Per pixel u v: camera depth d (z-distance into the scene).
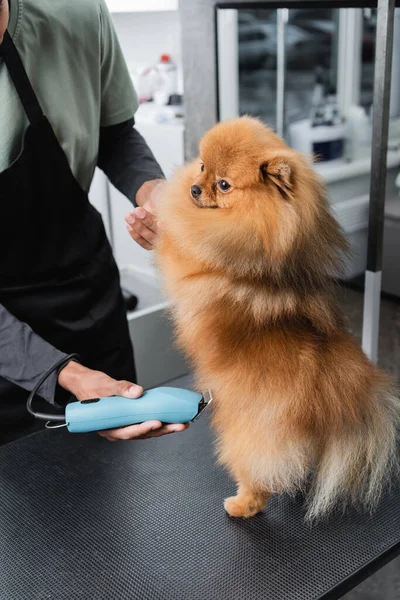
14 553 0.94
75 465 1.15
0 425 1.37
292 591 0.85
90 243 1.38
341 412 0.93
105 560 0.92
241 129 0.96
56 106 1.22
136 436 0.94
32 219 1.25
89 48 1.25
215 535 0.96
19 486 1.09
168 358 2.03
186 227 0.96
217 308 0.95
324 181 0.96
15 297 1.30
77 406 0.93
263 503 1.00
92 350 1.44
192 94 1.64
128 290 2.31
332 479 0.94
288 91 2.83
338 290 0.99
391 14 1.05
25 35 1.15
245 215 0.91
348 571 0.89
